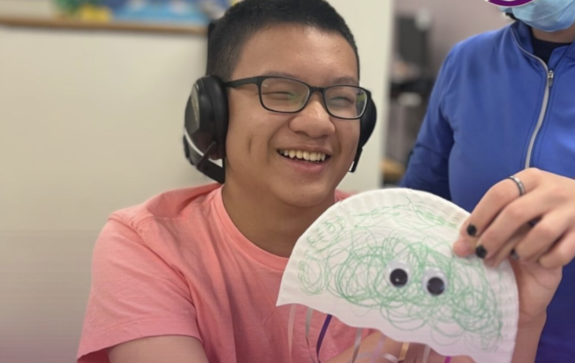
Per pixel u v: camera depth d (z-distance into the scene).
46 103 1.17
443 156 0.92
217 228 0.72
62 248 0.70
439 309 0.45
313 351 0.66
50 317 0.64
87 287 0.68
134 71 1.19
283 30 0.62
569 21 0.68
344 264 0.47
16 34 1.13
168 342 0.57
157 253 0.65
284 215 0.67
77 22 1.15
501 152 0.75
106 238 0.69
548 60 0.74
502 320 0.46
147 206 0.73
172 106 1.23
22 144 1.18
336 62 0.62
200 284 0.64
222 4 1.38
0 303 0.63
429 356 0.53
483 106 0.79
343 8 1.19
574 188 0.46
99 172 1.22
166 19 1.35
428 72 2.90
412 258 0.46
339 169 0.66
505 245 0.46
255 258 0.70
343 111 0.65
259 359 0.67
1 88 1.14
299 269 0.49
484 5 2.50
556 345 0.73
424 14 3.11
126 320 0.58
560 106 0.72
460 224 0.48
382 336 0.53
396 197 0.50
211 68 0.71
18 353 0.62
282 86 0.61
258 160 0.63
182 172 1.25
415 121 2.97
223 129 0.65
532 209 0.44
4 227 1.18
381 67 1.25
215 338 0.64
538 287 0.48
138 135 1.23
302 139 0.61
